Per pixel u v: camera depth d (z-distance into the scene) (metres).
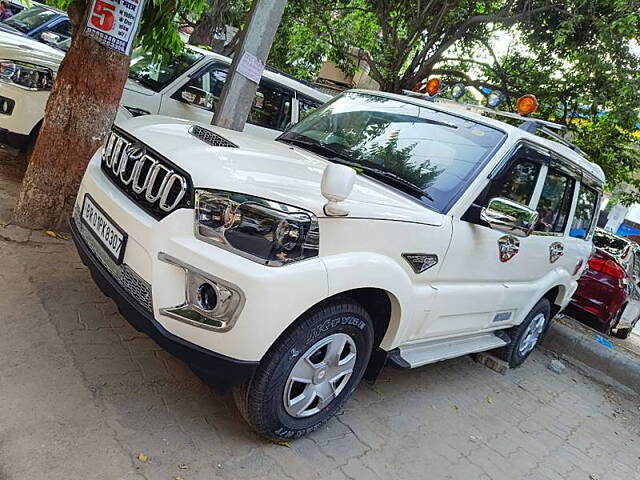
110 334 3.11
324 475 2.60
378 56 10.57
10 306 3.07
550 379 5.18
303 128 3.85
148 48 4.60
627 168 9.83
